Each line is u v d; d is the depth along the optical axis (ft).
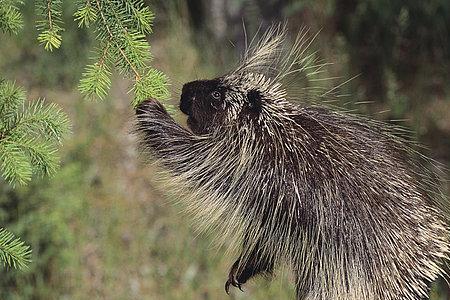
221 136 24.85
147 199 50.24
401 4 56.24
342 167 23.43
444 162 50.31
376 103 53.83
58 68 56.90
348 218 23.12
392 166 24.08
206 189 24.93
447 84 55.52
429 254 24.06
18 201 45.27
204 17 54.70
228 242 25.09
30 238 45.19
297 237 23.65
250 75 25.30
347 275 23.24
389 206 23.38
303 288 24.13
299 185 23.47
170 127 25.03
